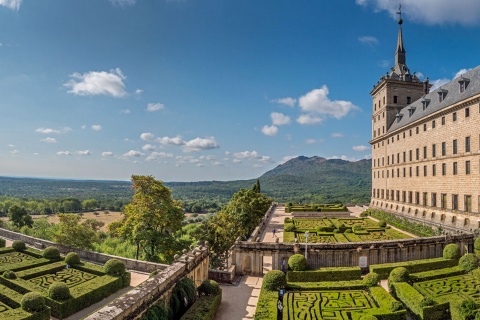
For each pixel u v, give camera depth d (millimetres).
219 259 39469
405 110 77125
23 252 36812
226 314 23453
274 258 33625
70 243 41594
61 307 22516
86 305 24406
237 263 33938
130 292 17281
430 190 59625
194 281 24906
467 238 37688
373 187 92562
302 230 52594
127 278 28812
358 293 25828
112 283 26953
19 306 22016
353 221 66875
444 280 28047
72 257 31469
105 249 55969
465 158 49656
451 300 23828
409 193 68188
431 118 59406
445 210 54688
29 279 28031
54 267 30297
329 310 22531
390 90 82688
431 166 59344
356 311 22156
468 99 48250
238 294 27938
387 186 80562
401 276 26844
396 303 22000
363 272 33500
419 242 35594
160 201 38125
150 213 36781
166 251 36656
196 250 27125
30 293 21203
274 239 50656
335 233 50344
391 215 70312
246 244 33906
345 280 30250
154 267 32438
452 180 52750
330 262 33281
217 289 24469
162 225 39031
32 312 20391
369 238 46750
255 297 27203
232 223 50844
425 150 61875
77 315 23156
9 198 159375
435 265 32219
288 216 83000
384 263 33969
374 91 90250
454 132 52531
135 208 37938
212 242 39375
